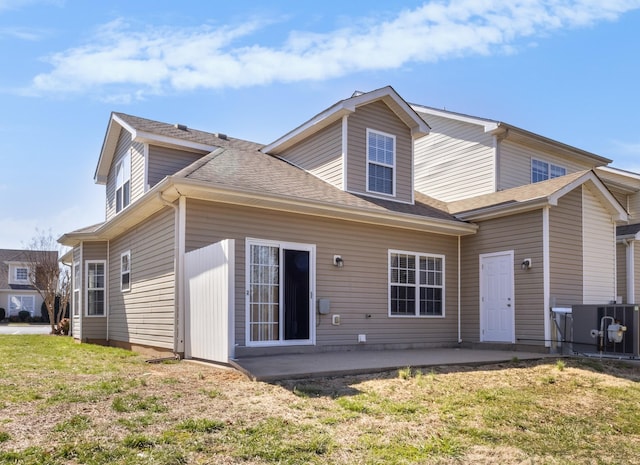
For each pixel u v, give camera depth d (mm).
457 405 5848
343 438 4473
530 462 4293
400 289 12203
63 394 5562
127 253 12609
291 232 10438
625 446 4918
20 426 4359
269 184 10344
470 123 15555
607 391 7129
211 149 13352
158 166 12609
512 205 11836
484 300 12656
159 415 4812
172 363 8273
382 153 13062
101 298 14812
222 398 5543
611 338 9703
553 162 16719
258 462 3842
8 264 37281
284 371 6953
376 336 11562
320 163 13062
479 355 10062
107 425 4449
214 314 7781
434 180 16750
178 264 9070
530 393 6719
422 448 4375
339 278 11086
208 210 9398
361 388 6348
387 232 12094
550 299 11227
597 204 12703
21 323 35219
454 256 13391
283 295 10141
